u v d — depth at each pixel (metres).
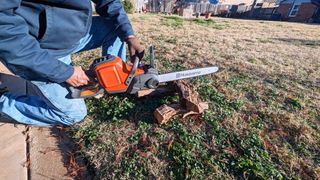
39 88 1.59
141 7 16.75
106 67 1.62
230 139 1.81
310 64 3.62
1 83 2.35
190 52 3.78
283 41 5.74
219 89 2.54
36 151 1.71
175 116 2.01
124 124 1.96
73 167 1.60
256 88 2.62
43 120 1.90
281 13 23.97
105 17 1.98
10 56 1.21
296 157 1.67
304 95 2.51
